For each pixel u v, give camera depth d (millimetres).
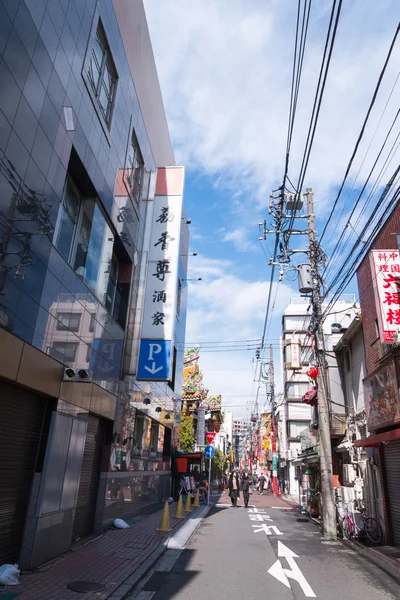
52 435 7641
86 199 10062
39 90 7000
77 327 9156
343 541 11578
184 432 35125
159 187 15570
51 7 7426
